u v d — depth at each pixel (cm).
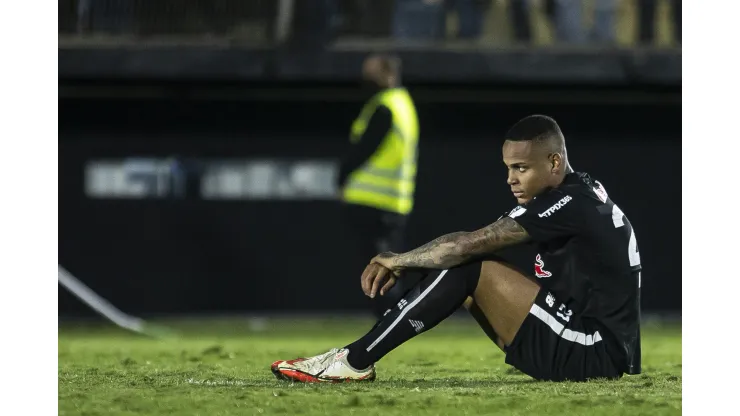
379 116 3045
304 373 1487
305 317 4838
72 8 4575
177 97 4753
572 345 1439
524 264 4512
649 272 4859
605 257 1427
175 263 4866
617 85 4550
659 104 4775
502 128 4822
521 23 4662
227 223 4853
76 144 4806
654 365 1917
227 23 4612
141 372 1747
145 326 4116
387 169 3066
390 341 1463
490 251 1426
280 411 1203
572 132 4825
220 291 4869
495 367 1906
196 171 4838
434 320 1450
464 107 4800
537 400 1260
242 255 4859
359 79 4497
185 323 4472
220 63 4497
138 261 4853
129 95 4759
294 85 4625
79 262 4838
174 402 1266
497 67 4491
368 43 4569
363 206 3066
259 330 3981
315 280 4862
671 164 4831
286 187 4850
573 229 1414
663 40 4641
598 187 1462
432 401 1258
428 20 4641
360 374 1484
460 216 4831
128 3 4603
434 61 4488
